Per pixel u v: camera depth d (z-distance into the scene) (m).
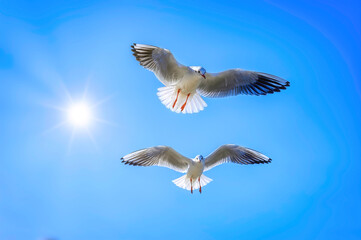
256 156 10.40
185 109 9.95
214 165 10.66
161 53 9.04
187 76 9.30
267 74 9.67
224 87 10.05
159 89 9.83
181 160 10.30
